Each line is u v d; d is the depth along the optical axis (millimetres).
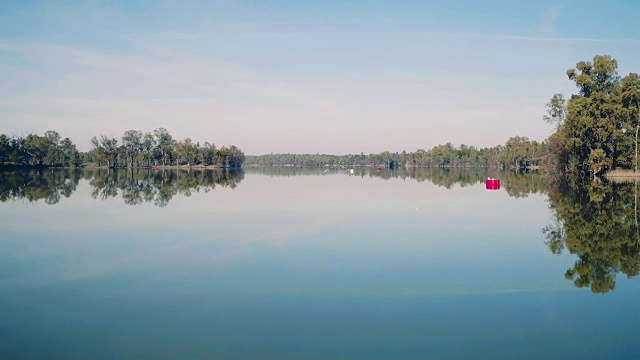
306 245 19188
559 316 10906
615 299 12031
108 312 11523
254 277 14445
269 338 9859
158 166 176500
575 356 8906
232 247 18891
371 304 11859
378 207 32406
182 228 23562
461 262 16078
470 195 41281
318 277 14391
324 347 9406
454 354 9047
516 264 15727
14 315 11383
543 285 13328
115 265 16109
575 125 63500
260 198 39656
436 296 12453
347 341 9672
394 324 10547
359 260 16453
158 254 17734
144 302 12234
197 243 19766
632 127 66000
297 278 14305
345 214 28703
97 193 44719
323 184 61531
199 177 86438
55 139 148750
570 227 22969
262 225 24438
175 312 11477
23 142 123812
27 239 20797
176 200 37938
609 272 14570
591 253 17203
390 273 14742
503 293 12641
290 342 9656
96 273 15078
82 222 25609
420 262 16141
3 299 12586
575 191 44094
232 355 9102
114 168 153000
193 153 170625
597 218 25875
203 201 37156
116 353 9234
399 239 20312
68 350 9359
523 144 142125
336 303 11969
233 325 10578
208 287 13453
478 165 192750
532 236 20766
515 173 105625
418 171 133875
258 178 83375
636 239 19688
